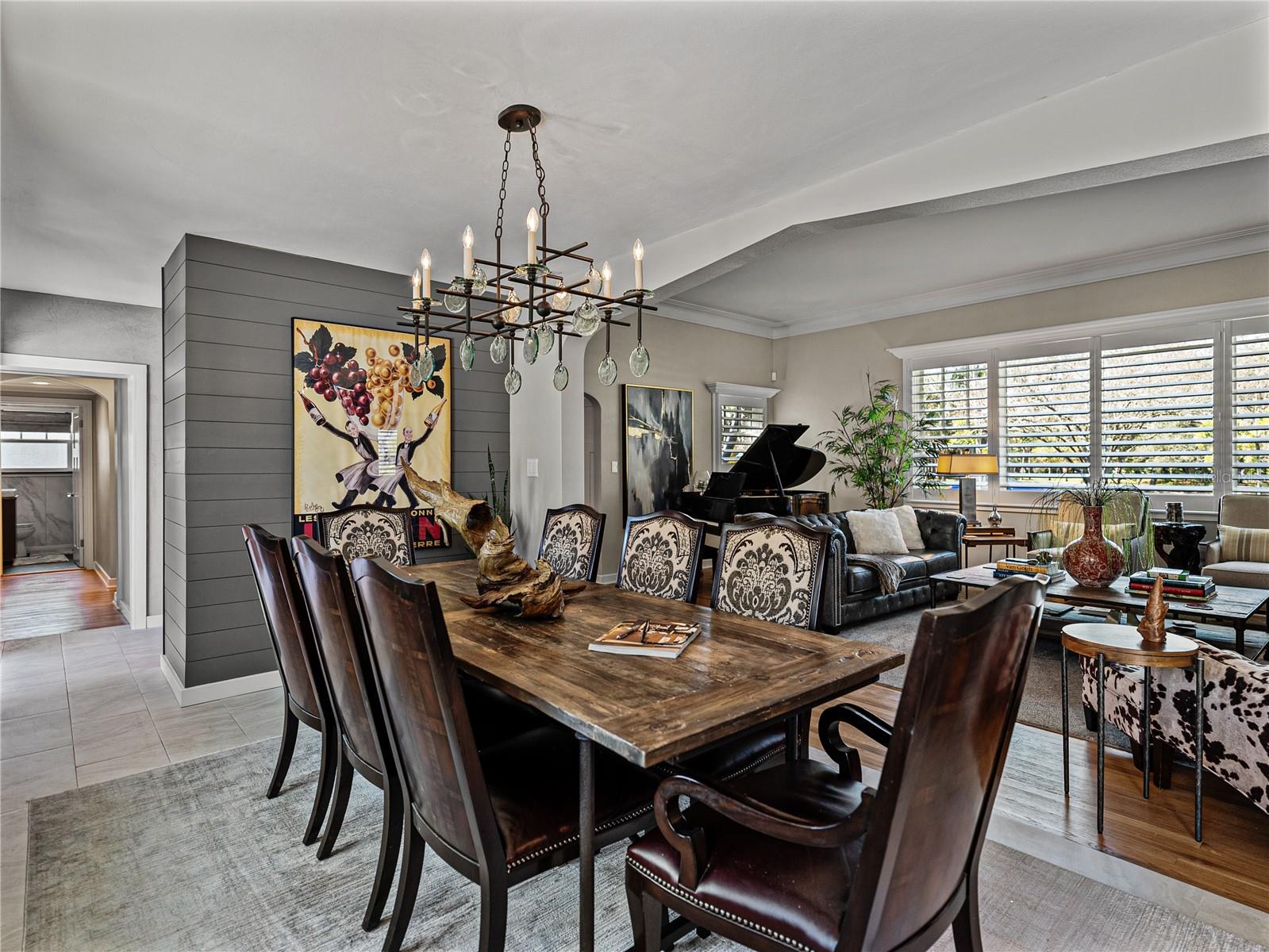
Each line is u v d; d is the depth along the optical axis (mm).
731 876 1234
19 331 4414
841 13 1856
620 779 1627
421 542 4199
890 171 2793
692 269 3654
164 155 2621
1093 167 2309
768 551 2340
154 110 2289
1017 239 4840
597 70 2098
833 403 7465
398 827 1746
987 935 1659
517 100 2266
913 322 6766
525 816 1481
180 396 3508
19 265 3934
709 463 7258
